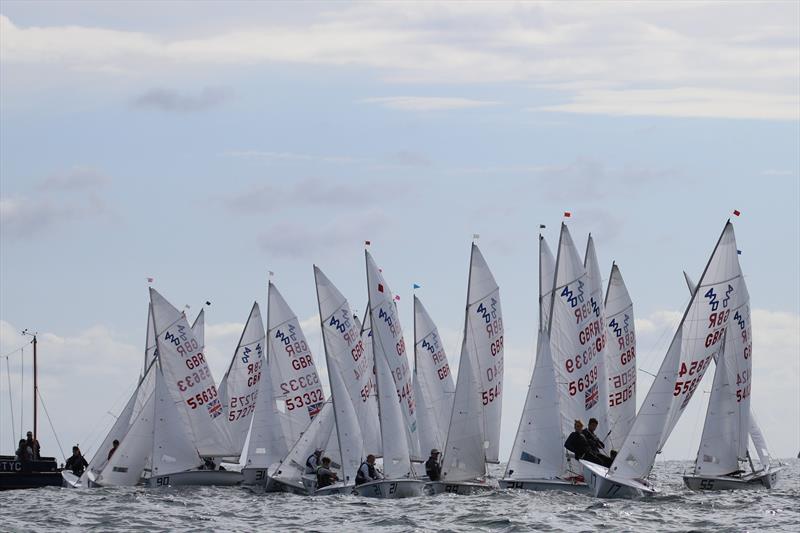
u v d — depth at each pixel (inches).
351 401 6496.1
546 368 5979.3
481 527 4687.5
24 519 5083.7
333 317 7027.6
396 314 6884.8
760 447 6875.0
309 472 6688.0
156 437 7052.2
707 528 4591.5
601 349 6353.3
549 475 5925.2
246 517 5152.6
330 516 5132.9
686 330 5880.9
